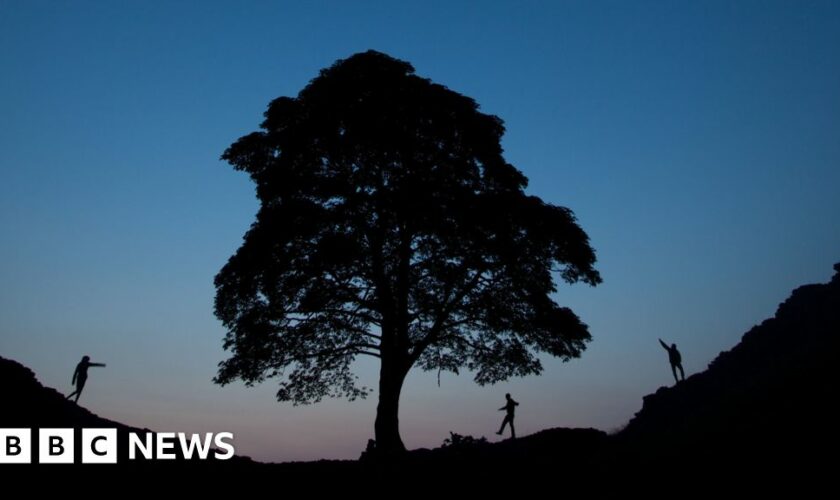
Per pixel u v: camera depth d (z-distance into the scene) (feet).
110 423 77.46
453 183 98.99
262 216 97.35
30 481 57.77
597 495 59.47
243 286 94.02
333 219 93.20
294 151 98.58
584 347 97.96
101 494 58.80
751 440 57.06
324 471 72.49
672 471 58.08
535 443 86.69
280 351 94.32
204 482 66.23
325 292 94.02
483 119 103.81
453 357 103.96
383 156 97.76
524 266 96.22
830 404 56.54
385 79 101.76
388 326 94.89
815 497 42.42
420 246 98.43
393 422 88.94
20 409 70.79
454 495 65.16
